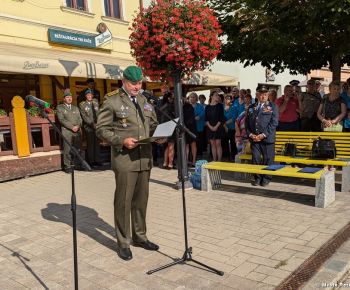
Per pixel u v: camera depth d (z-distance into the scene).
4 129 8.35
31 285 3.60
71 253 4.29
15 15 9.99
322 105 7.60
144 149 4.05
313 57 10.39
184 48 6.21
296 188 6.69
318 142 6.77
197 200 6.19
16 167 8.39
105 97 4.00
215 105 9.17
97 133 3.93
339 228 4.69
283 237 4.48
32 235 4.91
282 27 7.80
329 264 3.75
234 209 5.63
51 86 11.55
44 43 10.63
